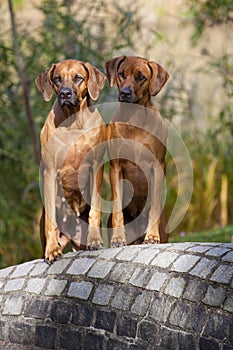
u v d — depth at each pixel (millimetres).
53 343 9539
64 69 9914
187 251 8914
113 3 17516
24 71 16109
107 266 9430
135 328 8797
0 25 19266
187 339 8258
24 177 17781
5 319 9984
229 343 7898
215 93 19422
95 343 9148
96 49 17766
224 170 18281
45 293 9750
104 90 15734
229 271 8250
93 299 9273
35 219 17281
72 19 16562
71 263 9805
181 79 18266
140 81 9867
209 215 17797
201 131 18578
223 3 17500
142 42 18594
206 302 8203
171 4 20547
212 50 19641
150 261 9078
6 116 17266
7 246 17094
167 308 8539
